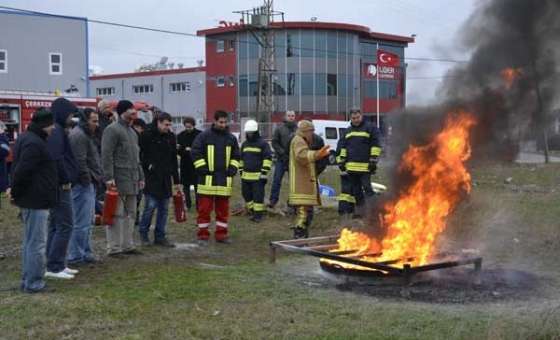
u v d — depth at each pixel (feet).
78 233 25.00
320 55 163.94
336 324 17.24
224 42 175.52
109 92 213.46
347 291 21.11
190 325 17.29
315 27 162.81
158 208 29.35
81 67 117.91
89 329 16.98
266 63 156.56
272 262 25.96
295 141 30.19
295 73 163.53
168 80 198.70
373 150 35.40
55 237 22.56
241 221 37.35
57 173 21.06
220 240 30.76
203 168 30.32
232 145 30.76
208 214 30.71
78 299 19.65
